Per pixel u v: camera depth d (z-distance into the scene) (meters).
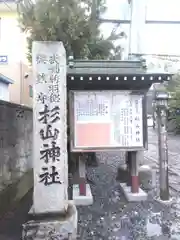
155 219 4.50
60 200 3.61
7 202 4.73
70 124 5.03
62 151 3.66
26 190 6.32
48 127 3.65
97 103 5.07
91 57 7.57
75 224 3.59
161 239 3.76
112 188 6.48
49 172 3.62
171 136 21.56
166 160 5.35
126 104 5.10
